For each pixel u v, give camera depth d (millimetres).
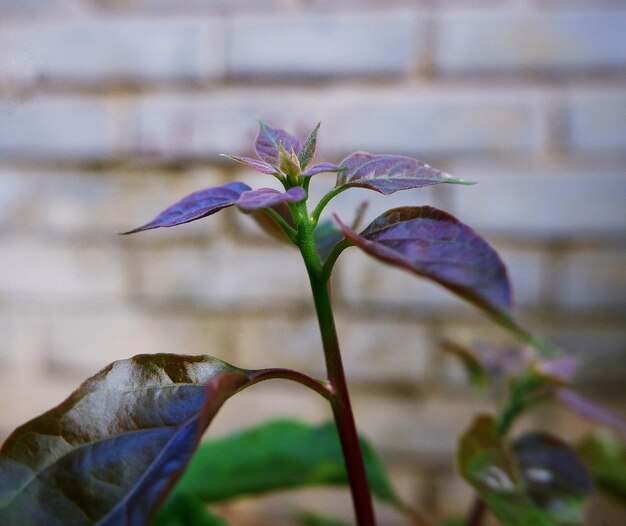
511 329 351
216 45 983
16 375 1071
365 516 497
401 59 964
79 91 1006
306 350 1028
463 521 870
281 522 1062
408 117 970
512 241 978
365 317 1019
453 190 970
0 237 1048
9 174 1030
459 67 958
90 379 435
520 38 948
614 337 985
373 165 487
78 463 404
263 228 563
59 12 995
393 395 1032
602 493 712
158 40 990
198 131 995
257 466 685
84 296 1047
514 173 965
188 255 1027
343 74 972
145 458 407
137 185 1016
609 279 975
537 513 557
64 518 379
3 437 1079
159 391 443
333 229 572
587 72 946
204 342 1041
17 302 1058
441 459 1035
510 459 577
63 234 1037
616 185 958
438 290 1003
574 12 939
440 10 954
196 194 492
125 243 1032
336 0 965
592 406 664
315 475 686
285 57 976
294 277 1018
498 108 959
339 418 491
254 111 983
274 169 497
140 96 1000
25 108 1013
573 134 956
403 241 424
